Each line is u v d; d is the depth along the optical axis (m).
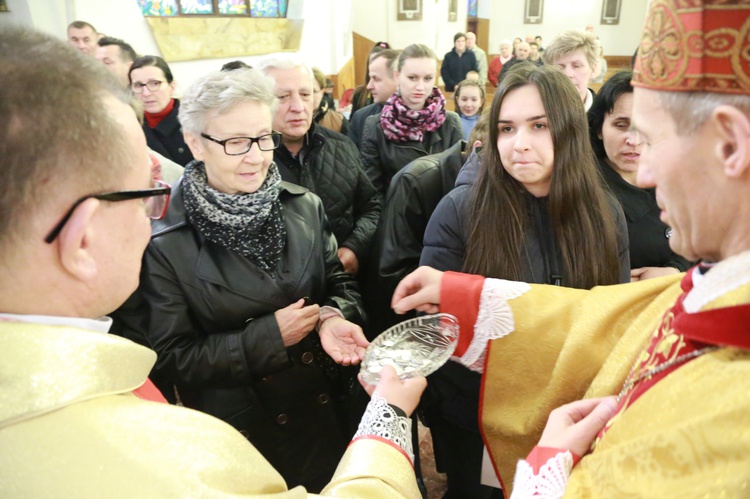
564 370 0.86
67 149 0.46
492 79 9.80
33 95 0.45
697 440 0.46
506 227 1.13
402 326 1.02
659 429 0.51
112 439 0.44
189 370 1.18
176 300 1.19
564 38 2.23
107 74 0.52
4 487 0.41
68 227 0.48
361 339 1.21
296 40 7.54
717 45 0.45
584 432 0.67
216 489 0.45
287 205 1.34
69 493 0.41
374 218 2.07
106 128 0.49
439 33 11.67
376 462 0.71
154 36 5.50
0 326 0.45
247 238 1.20
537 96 1.06
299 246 1.29
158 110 2.46
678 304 0.58
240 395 1.27
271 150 1.20
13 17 4.41
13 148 0.44
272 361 1.17
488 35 15.27
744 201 0.48
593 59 2.24
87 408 0.45
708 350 0.51
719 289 0.49
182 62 5.89
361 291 1.79
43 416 0.43
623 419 0.57
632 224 1.53
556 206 1.10
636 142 1.43
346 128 3.10
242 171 1.16
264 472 0.51
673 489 0.47
